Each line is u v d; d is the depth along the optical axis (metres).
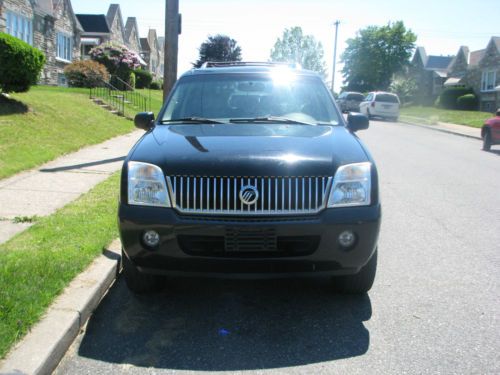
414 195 8.71
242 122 4.84
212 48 58.22
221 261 3.69
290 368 3.32
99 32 47.62
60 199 7.05
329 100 5.33
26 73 11.85
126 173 3.92
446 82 54.28
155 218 3.72
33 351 3.15
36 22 30.66
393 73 71.00
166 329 3.86
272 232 3.67
